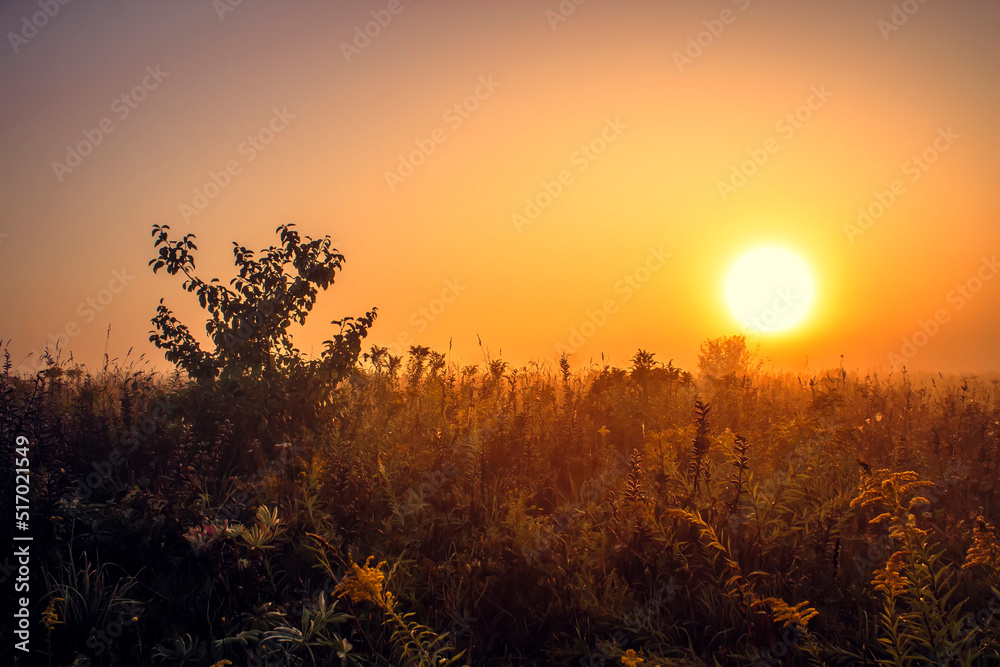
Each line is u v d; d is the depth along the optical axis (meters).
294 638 3.49
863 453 6.62
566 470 7.05
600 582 4.49
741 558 4.60
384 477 5.99
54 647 3.71
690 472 5.47
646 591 4.40
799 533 4.89
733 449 5.70
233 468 6.64
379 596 3.45
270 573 4.32
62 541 4.73
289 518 5.08
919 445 7.63
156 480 5.52
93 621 3.93
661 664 3.53
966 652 3.22
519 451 7.07
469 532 5.43
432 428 7.73
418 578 4.54
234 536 4.29
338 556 3.99
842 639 3.72
